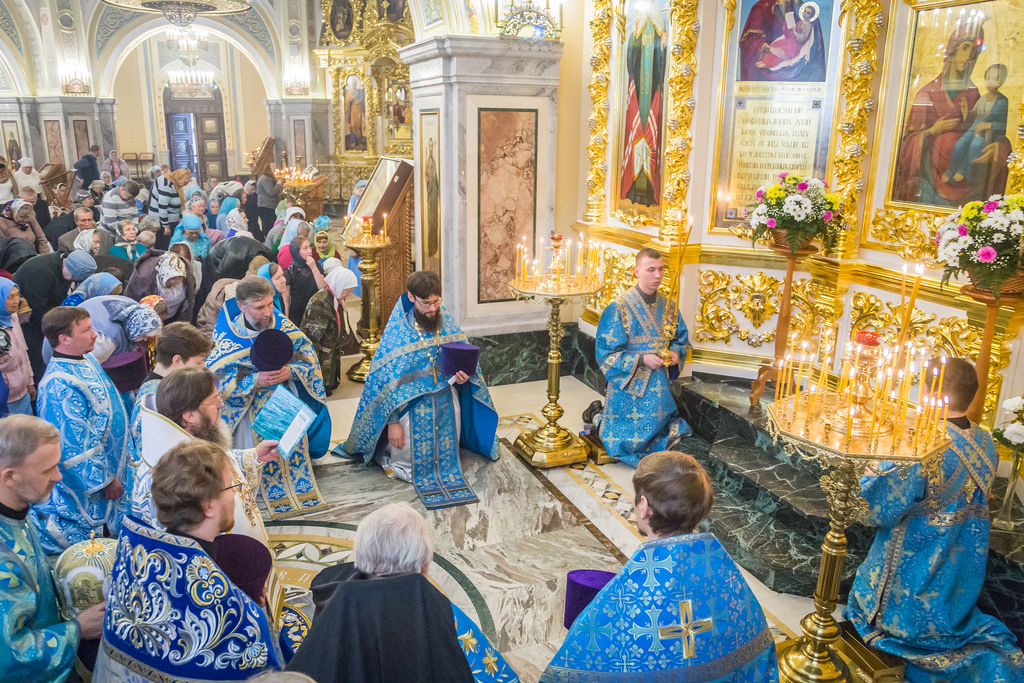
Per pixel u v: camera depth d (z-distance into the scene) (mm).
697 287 5324
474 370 4469
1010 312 3541
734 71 4918
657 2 5180
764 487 4004
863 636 3092
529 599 3504
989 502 3547
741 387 5133
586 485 4652
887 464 2824
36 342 5336
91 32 17922
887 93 4359
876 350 2555
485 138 6008
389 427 4625
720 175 5121
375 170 7766
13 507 2186
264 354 4051
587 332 6449
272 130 19109
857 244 4641
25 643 2090
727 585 1840
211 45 23891
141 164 23562
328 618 1701
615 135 5895
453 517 4234
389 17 16859
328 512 4273
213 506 1956
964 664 2898
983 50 3795
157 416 2588
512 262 6383
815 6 4578
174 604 1886
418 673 1716
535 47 5898
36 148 18031
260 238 12648
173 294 6070
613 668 1803
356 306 8906
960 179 3986
